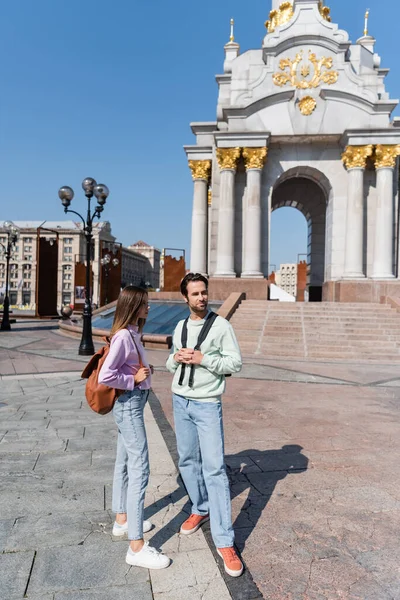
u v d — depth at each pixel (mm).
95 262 127625
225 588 2707
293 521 3621
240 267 22438
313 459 5070
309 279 28656
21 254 133750
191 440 3303
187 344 3273
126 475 3338
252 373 11000
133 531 2947
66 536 3297
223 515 2982
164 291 25172
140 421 3135
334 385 9672
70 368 11453
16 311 61281
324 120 21781
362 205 21328
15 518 3562
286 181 28250
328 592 2709
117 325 3207
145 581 2768
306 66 21984
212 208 22984
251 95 22469
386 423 6629
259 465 4863
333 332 15547
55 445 5367
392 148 20750
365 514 3758
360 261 21203
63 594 2625
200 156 24547
